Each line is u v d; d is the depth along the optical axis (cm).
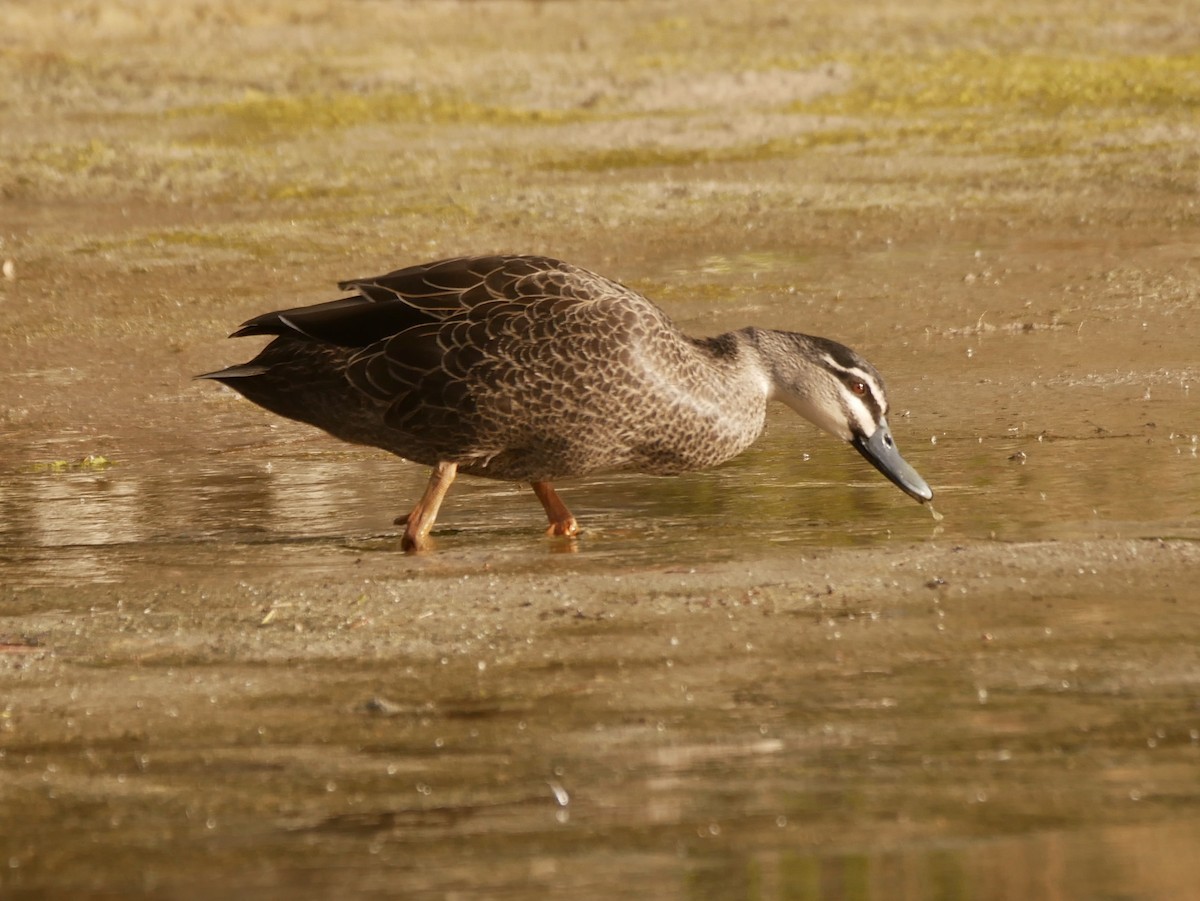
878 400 1280
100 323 2197
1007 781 724
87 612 1059
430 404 1215
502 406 1205
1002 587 1012
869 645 914
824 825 687
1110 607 962
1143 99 3516
